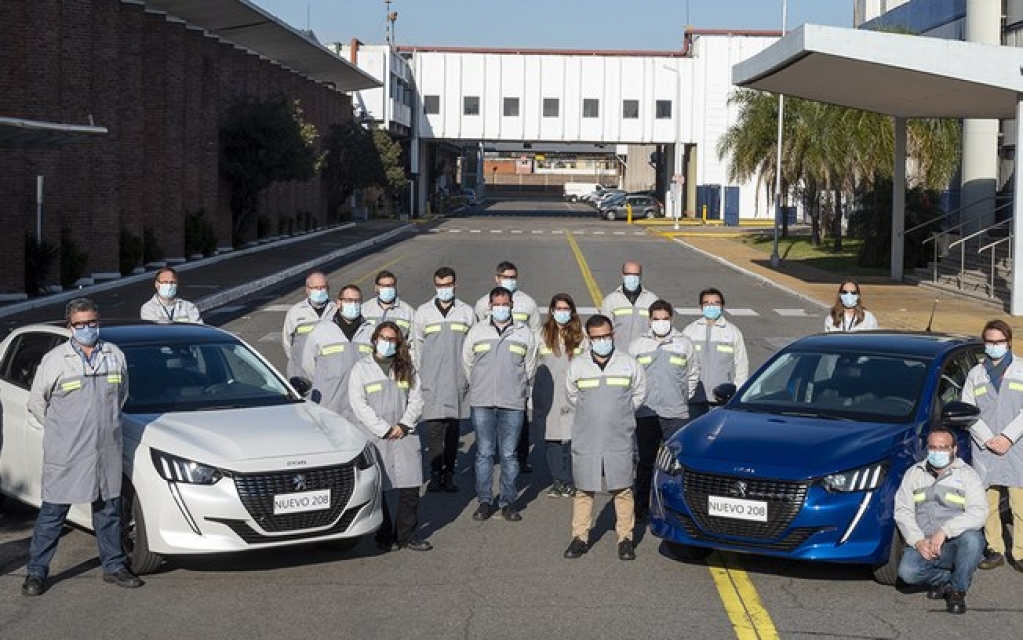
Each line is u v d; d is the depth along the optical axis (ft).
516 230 227.81
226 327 86.74
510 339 36.76
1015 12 131.95
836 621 27.17
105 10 114.32
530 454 47.62
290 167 163.73
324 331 38.06
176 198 137.69
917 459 30.94
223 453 30.01
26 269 98.07
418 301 104.73
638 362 33.83
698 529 30.37
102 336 35.32
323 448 31.04
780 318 96.73
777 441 30.96
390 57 256.73
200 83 146.00
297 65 205.77
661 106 279.49
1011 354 32.27
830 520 29.12
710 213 280.10
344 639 25.71
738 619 27.17
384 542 33.37
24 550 32.83
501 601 28.50
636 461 37.55
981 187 135.44
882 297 110.93
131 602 28.35
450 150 396.98
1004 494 35.55
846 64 92.73
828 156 150.41
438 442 40.57
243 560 32.14
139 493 30.01
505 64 279.90
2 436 35.58
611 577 30.66
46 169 102.99
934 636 26.25
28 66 99.30
